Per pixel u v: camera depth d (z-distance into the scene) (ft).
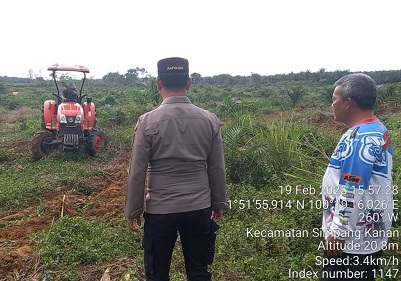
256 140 25.11
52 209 20.47
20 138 44.96
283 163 23.15
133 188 9.53
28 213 20.81
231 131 25.18
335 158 9.23
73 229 16.85
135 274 13.60
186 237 10.15
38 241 16.38
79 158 31.60
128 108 53.52
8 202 22.22
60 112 31.50
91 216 19.61
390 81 114.83
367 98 8.95
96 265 14.64
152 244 9.94
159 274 10.16
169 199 9.59
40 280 13.61
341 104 9.23
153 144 9.50
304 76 161.27
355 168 8.63
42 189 23.90
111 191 23.41
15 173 28.45
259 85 134.10
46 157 31.53
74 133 31.42
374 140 8.64
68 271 14.03
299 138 27.20
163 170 9.62
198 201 9.72
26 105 94.58
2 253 15.46
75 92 33.73
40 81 191.52
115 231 16.84
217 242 15.28
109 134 37.65
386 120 45.78
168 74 9.71
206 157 9.95
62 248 15.57
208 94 93.97
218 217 10.62
